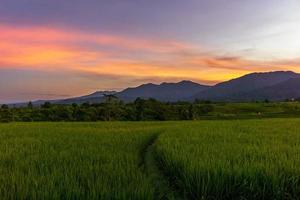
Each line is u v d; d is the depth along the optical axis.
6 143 21.31
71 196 8.95
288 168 11.60
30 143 21.28
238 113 118.19
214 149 16.41
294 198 10.62
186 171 11.36
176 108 100.88
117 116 93.62
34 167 12.84
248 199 10.60
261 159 13.33
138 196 9.00
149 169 14.55
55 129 34.75
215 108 127.44
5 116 84.44
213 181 10.73
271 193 10.57
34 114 88.75
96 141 22.41
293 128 33.09
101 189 9.43
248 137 23.48
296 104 146.88
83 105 99.75
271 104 146.38
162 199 10.41
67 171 11.70
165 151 15.45
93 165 13.20
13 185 9.67
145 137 25.28
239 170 11.09
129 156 15.27
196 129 32.12
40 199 8.77
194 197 10.76
